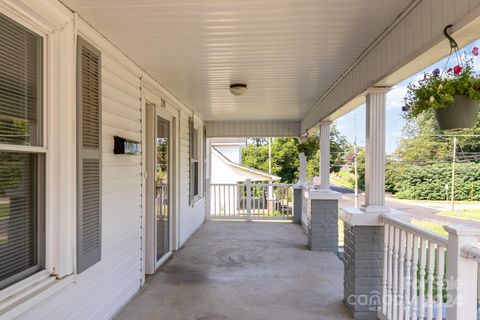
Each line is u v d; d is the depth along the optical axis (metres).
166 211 5.48
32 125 2.21
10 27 2.00
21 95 2.10
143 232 4.10
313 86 4.96
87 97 2.68
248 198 9.15
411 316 2.57
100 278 2.97
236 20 2.67
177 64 3.85
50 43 2.31
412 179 13.17
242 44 3.21
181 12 2.52
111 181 3.23
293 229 7.80
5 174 2.01
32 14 2.08
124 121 3.55
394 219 2.86
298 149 7.76
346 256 3.50
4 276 1.99
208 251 5.75
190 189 6.96
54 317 2.27
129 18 2.62
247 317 3.21
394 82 3.09
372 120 3.32
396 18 2.61
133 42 3.14
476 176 11.04
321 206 5.89
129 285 3.66
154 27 2.79
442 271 2.16
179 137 6.05
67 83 2.41
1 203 1.98
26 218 2.18
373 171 3.27
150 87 4.42
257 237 6.91
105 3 2.36
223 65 3.91
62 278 2.35
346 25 2.75
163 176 5.31
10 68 2.00
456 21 1.89
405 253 2.76
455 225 1.97
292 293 3.82
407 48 2.49
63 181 2.36
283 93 5.46
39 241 2.28
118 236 3.38
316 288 3.99
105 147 3.10
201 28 2.82
